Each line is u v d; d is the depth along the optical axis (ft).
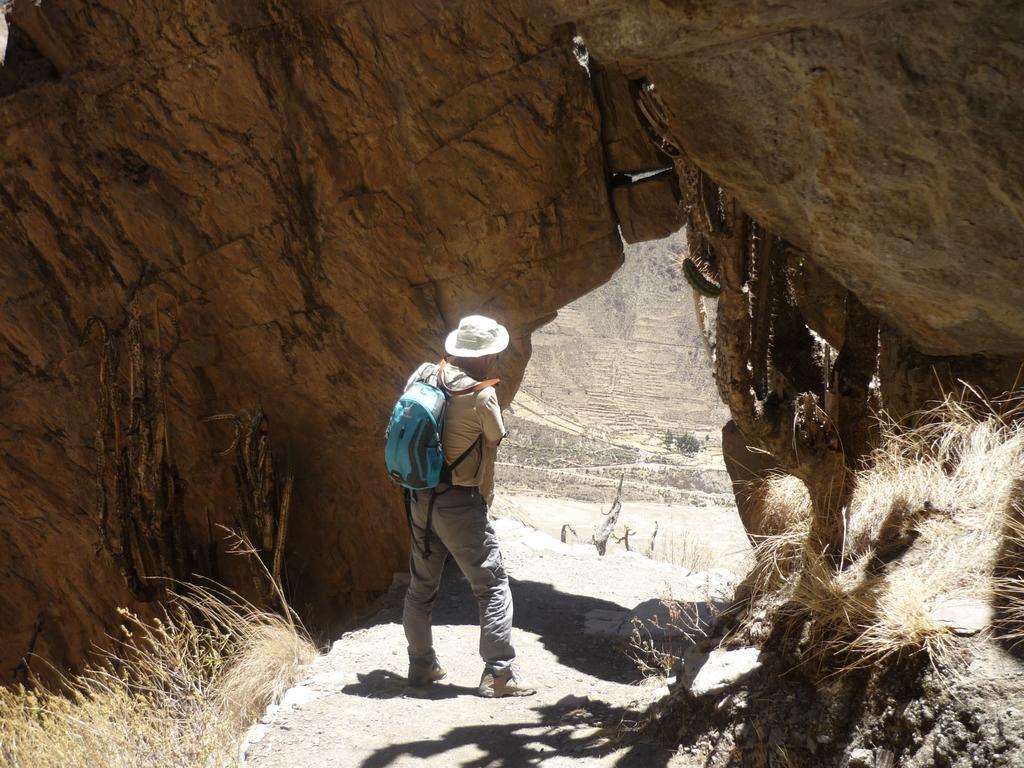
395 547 22.70
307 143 20.65
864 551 9.55
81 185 22.38
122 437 22.02
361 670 14.67
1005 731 6.81
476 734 11.76
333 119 20.31
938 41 7.11
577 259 20.29
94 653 25.18
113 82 21.50
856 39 7.32
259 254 21.79
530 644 16.76
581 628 17.74
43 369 23.82
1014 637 7.38
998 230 8.04
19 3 22.30
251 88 20.51
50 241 22.93
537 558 23.67
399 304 21.30
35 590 25.38
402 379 21.97
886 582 8.63
